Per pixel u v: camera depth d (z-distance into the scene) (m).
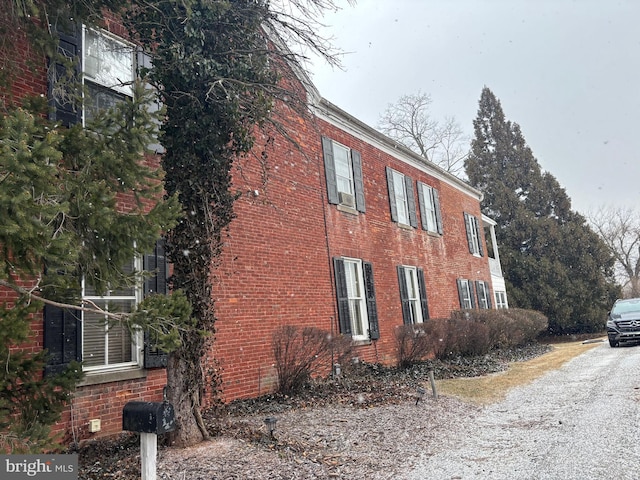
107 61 7.21
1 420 3.48
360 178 13.97
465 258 20.38
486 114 35.47
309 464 4.89
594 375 10.36
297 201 11.09
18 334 3.65
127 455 5.25
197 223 5.88
